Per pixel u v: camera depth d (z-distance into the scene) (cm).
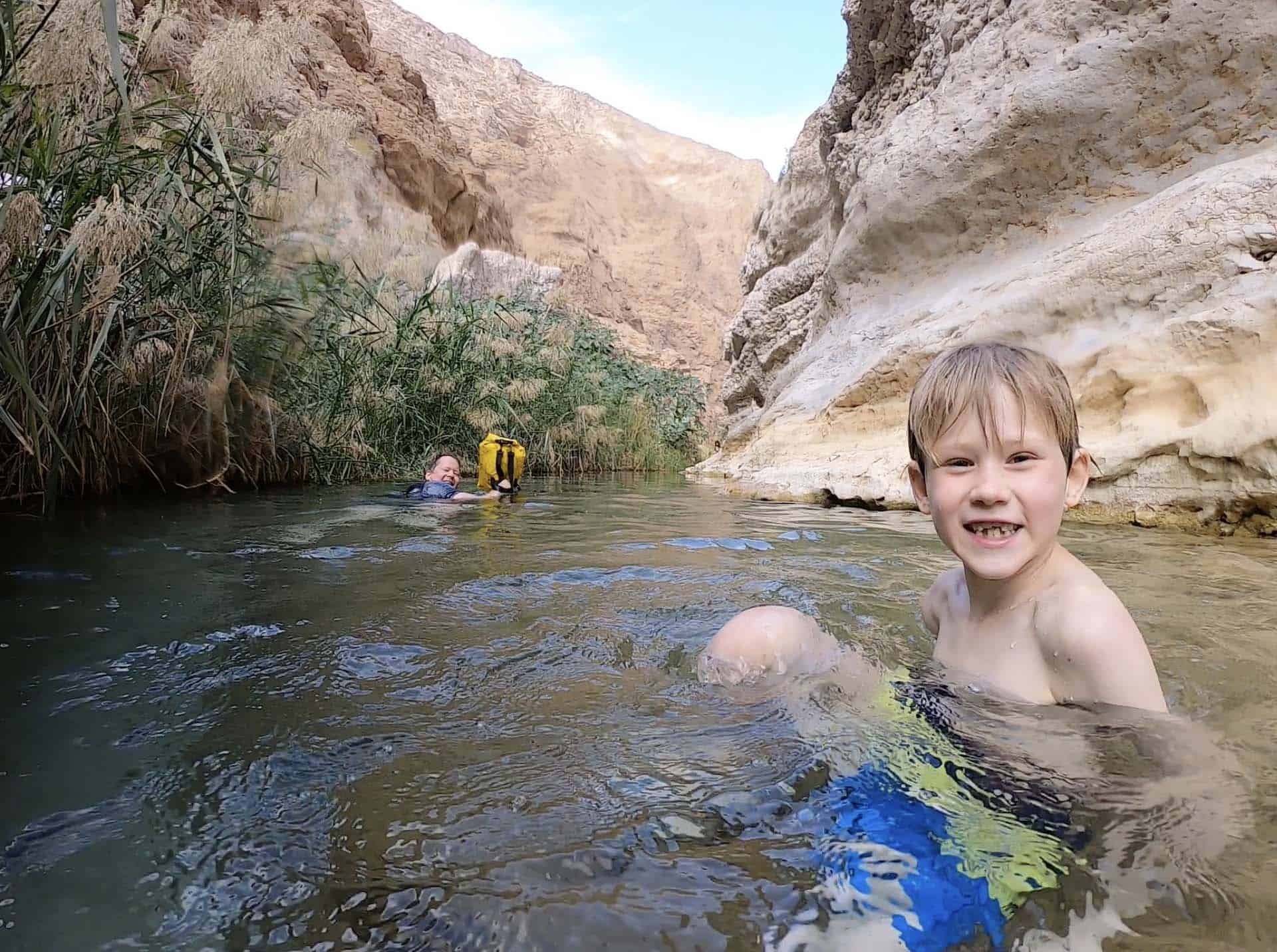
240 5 1410
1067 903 82
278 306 616
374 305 896
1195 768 113
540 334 1229
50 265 384
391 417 919
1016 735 125
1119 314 471
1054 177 612
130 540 337
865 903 82
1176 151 550
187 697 145
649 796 105
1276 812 100
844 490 566
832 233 1006
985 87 665
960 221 677
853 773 111
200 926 78
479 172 2216
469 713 138
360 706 141
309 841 94
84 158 404
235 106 506
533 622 204
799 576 272
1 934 77
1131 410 432
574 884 85
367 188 1239
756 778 110
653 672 162
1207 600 226
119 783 109
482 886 85
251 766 115
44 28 372
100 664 164
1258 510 365
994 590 164
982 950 75
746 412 1239
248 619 204
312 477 761
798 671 156
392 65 2125
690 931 77
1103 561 292
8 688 149
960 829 96
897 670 165
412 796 105
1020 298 525
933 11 775
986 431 152
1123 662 138
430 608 220
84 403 448
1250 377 388
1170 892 83
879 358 631
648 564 296
